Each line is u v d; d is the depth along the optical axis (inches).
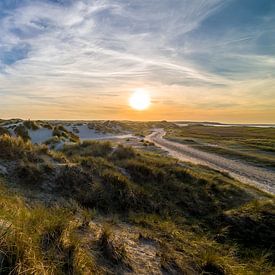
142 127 5467.5
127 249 219.8
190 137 2842.0
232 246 313.4
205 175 647.1
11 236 139.8
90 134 2235.5
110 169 493.7
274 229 334.0
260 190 631.2
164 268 207.9
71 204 340.8
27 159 434.9
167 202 435.8
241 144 1887.3
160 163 628.4
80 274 152.9
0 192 286.4
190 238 307.4
